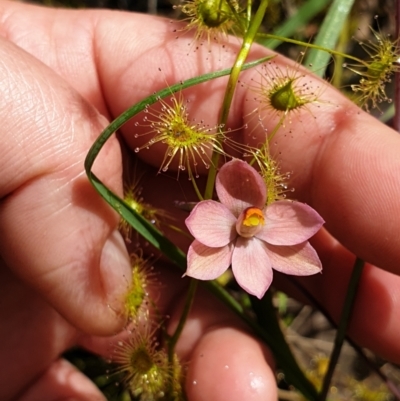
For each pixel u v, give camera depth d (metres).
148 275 0.08
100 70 0.08
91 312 0.06
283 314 0.11
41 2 0.11
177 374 0.07
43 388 0.08
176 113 0.05
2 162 0.06
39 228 0.06
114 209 0.06
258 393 0.07
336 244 0.08
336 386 0.11
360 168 0.06
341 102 0.07
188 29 0.07
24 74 0.06
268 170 0.06
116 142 0.06
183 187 0.08
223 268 0.05
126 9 0.12
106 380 0.09
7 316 0.08
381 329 0.07
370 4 0.11
